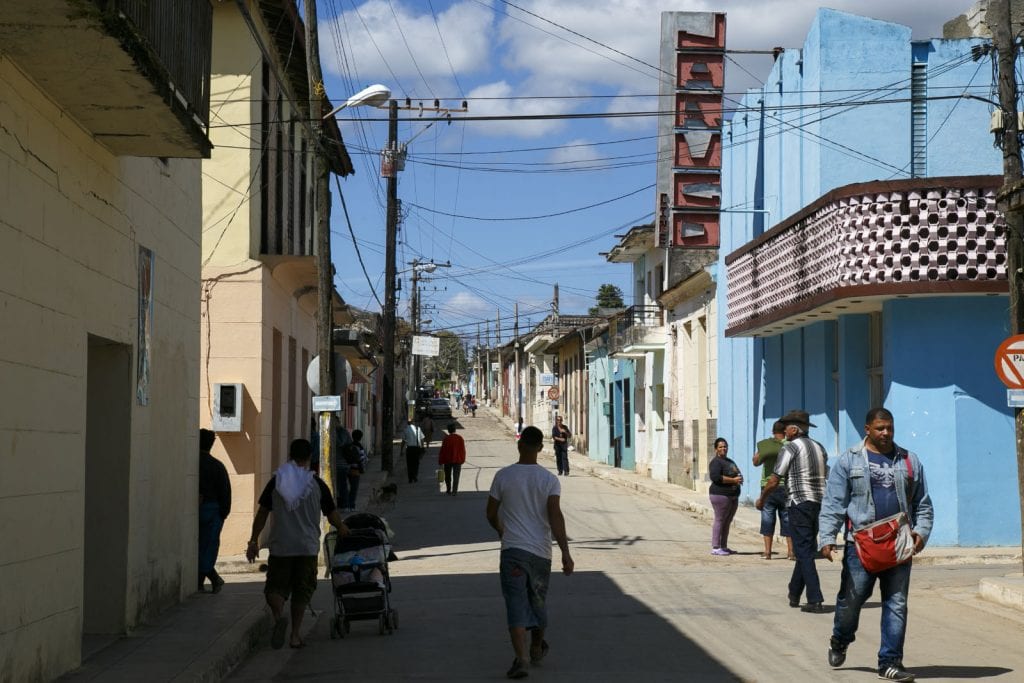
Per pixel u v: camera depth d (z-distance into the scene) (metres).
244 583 14.99
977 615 12.00
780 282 20.70
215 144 18.23
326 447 17.14
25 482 7.72
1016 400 13.45
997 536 17.77
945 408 17.80
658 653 9.96
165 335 11.86
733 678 8.88
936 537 17.80
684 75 24.75
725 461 18.14
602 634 10.98
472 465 44.03
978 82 20.20
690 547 19.42
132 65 7.65
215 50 18.25
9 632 7.40
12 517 7.48
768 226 24.17
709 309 29.92
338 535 11.12
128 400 10.43
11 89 7.51
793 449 12.54
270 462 19.17
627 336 37.62
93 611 10.25
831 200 17.70
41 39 7.18
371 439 55.94
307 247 24.05
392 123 34.59
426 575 16.11
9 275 7.46
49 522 8.20
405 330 64.25
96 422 10.40
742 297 23.48
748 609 12.53
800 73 21.77
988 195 17.00
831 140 20.25
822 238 18.20
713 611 12.39
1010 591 12.38
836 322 20.62
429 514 25.58
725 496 18.00
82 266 9.02
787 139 22.73
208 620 11.21
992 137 20.17
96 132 9.23
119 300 10.07
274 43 20.00
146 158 10.99
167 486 11.98
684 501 27.56
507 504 9.26
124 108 8.59
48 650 8.15
